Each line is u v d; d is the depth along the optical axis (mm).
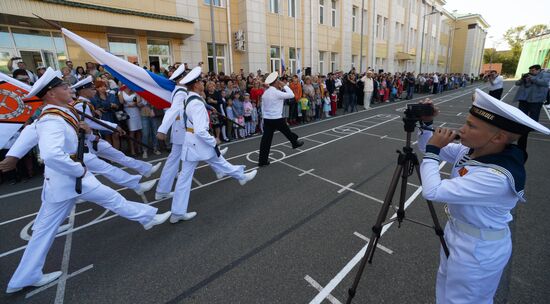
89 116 3945
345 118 11461
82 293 2518
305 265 2783
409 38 28625
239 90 8586
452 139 1526
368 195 4324
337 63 19891
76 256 3029
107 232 3488
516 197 1353
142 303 2383
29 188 4949
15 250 3217
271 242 3180
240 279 2621
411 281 2525
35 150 5762
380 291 2424
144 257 2982
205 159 3637
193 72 3604
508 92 23422
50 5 7734
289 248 3061
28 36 8555
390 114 12328
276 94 5562
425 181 1510
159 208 4113
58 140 2387
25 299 2471
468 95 21109
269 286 2523
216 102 7484
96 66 8203
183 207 3602
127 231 3502
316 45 17562
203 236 3338
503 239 1452
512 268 2662
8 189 4922
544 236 3135
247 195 4426
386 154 6422
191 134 3570
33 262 2531
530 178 4766
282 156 6484
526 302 2285
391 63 26062
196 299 2406
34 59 8773
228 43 13461
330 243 3131
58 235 3432
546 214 3590
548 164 5414
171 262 2891
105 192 2803
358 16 21250
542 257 2797
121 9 9438
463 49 43312
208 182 4977
